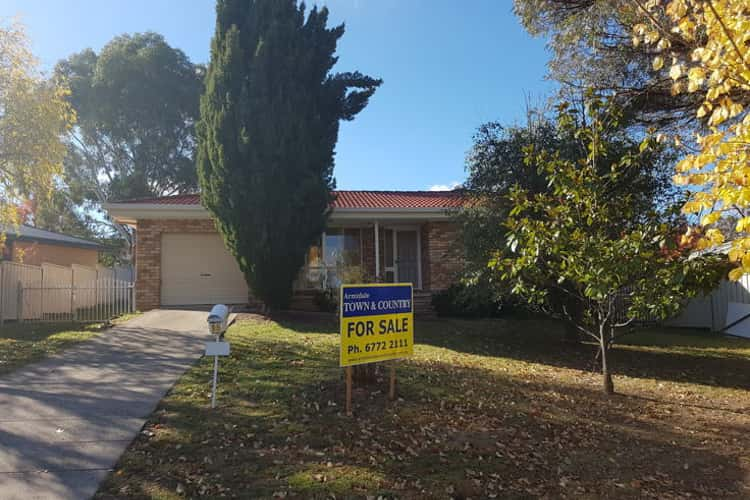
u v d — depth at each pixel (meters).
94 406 5.87
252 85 12.02
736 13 3.67
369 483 4.24
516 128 10.72
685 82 6.66
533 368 9.28
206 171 12.57
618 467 4.93
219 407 5.91
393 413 5.95
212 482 4.14
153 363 7.94
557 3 8.62
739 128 3.54
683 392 8.02
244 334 10.53
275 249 12.18
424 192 20.17
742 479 4.71
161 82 29.39
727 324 14.84
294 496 3.96
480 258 10.25
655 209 7.77
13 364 7.82
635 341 13.12
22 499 3.77
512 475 4.61
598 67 8.91
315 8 13.56
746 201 3.45
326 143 13.15
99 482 4.07
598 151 7.21
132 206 14.19
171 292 14.92
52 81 13.10
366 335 6.15
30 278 13.52
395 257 18.02
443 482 4.35
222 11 12.70
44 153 12.42
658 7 5.69
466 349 10.68
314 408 5.98
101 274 18.58
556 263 7.18
